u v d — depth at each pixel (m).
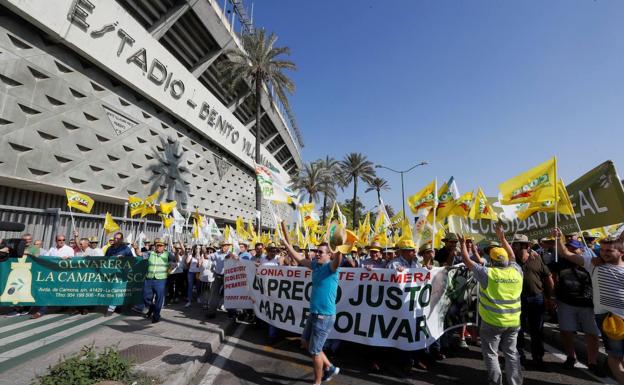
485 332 3.94
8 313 7.50
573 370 4.77
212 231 14.04
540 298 4.86
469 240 6.57
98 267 7.61
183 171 24.66
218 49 26.58
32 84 13.60
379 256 7.41
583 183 6.17
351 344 5.95
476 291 5.87
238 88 31.02
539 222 7.73
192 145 26.28
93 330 6.12
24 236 7.52
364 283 5.15
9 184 14.32
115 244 8.20
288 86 24.27
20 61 13.12
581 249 5.38
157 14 21.38
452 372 4.71
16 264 7.22
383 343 4.82
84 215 11.03
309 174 40.09
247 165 37.09
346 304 5.18
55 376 3.23
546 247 6.35
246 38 22.91
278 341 6.13
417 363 4.91
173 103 21.97
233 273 7.18
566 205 5.31
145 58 18.89
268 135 45.34
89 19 15.12
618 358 3.65
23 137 13.29
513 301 3.82
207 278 9.04
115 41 16.75
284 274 6.06
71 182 15.55
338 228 4.13
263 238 13.56
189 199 25.81
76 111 15.64
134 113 19.50
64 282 7.43
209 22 24.00
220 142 29.48
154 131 21.31
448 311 5.28
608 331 3.65
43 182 14.17
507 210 6.46
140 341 5.47
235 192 34.75
